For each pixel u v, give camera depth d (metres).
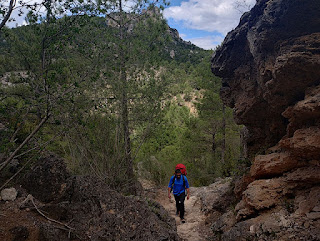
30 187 4.26
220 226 5.54
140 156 12.06
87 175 4.37
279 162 4.91
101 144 6.80
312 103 4.00
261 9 5.32
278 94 4.91
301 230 3.61
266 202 4.54
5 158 4.49
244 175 5.98
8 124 4.63
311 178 4.22
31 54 4.43
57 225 3.53
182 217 6.55
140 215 3.96
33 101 4.21
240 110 6.34
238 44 6.41
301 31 4.55
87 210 3.77
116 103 7.22
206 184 12.83
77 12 4.26
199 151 16.20
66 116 4.64
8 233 3.12
